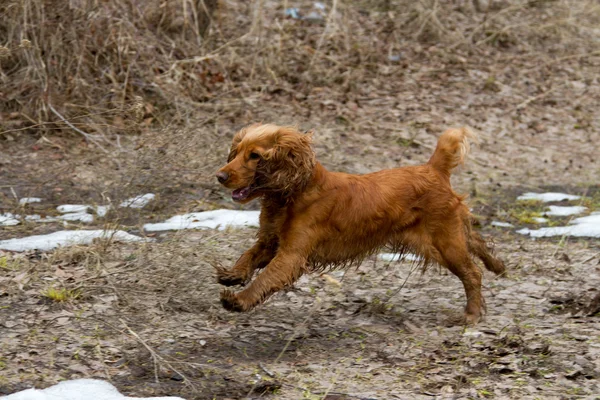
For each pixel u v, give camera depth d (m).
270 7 21.30
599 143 17.23
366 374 7.29
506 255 11.09
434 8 21.34
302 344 8.01
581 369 7.32
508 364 7.44
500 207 13.63
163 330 8.14
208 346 7.84
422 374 7.29
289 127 7.77
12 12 14.66
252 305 7.66
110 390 6.72
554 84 20.05
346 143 15.73
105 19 15.93
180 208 12.35
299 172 7.68
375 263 10.23
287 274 7.83
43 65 14.48
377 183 8.37
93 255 9.84
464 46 21.42
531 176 15.37
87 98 14.96
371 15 22.27
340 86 18.28
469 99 18.55
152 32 17.64
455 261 8.66
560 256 11.05
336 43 19.83
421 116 17.28
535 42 22.50
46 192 12.73
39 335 7.82
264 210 8.05
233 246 10.70
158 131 13.43
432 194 8.56
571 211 13.46
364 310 9.00
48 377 6.97
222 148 14.13
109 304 8.64
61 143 14.41
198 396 6.75
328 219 8.02
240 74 18.03
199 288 9.23
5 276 9.20
